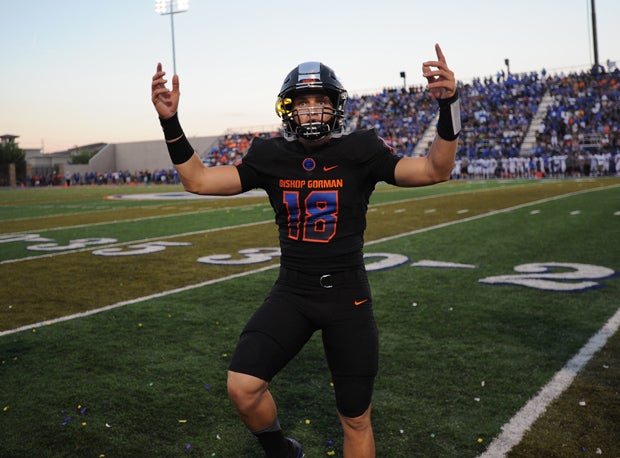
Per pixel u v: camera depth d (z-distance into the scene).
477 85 41.03
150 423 2.79
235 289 5.61
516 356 3.59
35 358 3.71
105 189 35.88
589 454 2.41
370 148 1.99
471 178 34.50
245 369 1.88
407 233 9.52
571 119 34.44
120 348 3.89
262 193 25.30
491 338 3.95
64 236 10.16
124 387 3.22
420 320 4.41
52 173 50.34
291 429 2.73
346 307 1.97
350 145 2.00
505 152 34.81
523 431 2.62
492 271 6.22
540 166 31.95
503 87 39.88
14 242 9.44
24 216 14.86
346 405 1.94
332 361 1.99
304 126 1.94
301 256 1.99
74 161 64.12
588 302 4.85
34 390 3.19
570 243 8.05
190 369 3.48
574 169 31.62
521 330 4.12
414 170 1.91
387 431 2.66
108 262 7.25
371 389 1.97
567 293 5.18
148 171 47.09
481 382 3.20
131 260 7.38
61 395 3.12
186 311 4.82
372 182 2.06
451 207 14.14
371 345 1.96
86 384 3.27
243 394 1.87
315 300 1.98
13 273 6.64
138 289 5.68
